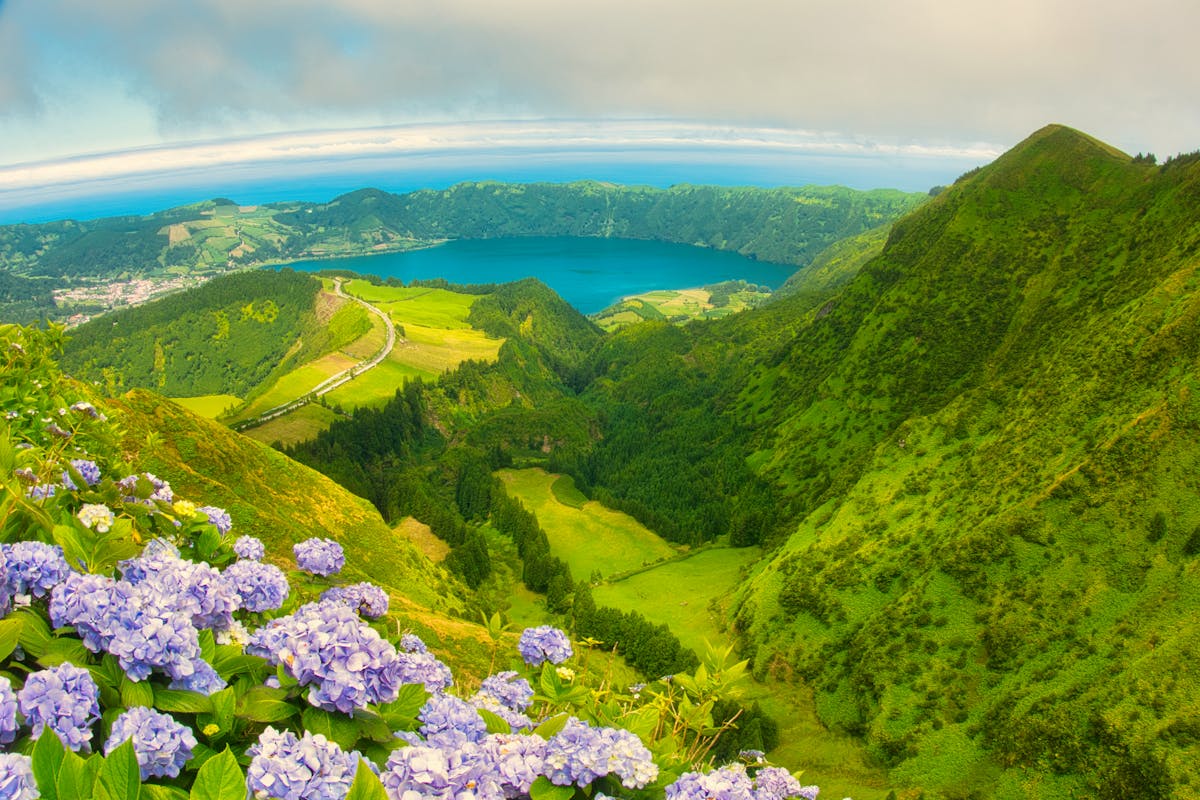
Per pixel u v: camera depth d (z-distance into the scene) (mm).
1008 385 139000
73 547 5180
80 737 3904
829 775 84500
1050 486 98188
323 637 4840
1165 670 71438
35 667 4664
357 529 92000
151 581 5207
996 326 187250
